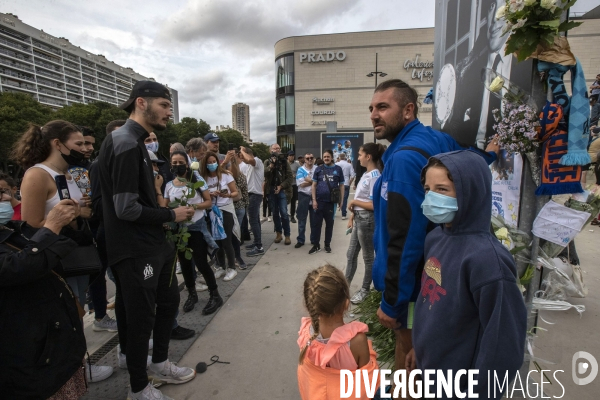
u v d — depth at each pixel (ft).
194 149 13.17
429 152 5.12
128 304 6.41
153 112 6.43
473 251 3.81
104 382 7.70
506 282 3.57
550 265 5.87
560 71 4.91
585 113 4.86
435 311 4.20
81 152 7.23
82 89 466.70
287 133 115.85
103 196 6.32
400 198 4.85
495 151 6.42
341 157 43.29
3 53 359.25
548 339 8.73
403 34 105.50
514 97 5.26
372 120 5.94
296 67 111.34
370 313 9.22
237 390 7.39
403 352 5.80
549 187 5.18
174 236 7.42
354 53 108.17
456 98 8.32
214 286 11.23
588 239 17.48
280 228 19.58
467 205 3.95
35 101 117.29
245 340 9.37
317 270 5.54
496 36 6.25
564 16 4.86
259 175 17.46
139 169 6.34
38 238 4.80
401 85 5.72
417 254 4.89
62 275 5.71
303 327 5.90
